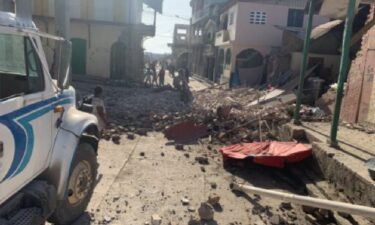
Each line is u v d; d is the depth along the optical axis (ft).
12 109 11.15
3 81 12.61
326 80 62.03
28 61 12.47
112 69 80.38
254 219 17.38
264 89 69.77
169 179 22.03
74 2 76.95
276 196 18.13
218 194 20.18
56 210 14.44
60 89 13.82
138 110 44.93
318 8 33.12
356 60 34.45
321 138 25.57
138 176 22.15
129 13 78.38
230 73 87.66
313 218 17.42
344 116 36.09
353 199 18.12
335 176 20.33
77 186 15.57
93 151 16.60
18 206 12.38
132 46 79.92
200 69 137.59
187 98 56.65
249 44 86.94
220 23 107.55
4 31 11.26
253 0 85.46
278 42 86.99
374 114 30.76
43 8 76.07
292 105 43.37
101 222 16.05
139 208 17.74
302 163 24.47
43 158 13.12
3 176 10.90
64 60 13.30
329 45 68.74
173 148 29.32
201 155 27.76
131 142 30.22
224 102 52.11
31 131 12.14
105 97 55.36
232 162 25.16
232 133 33.86
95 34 78.64
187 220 16.85
